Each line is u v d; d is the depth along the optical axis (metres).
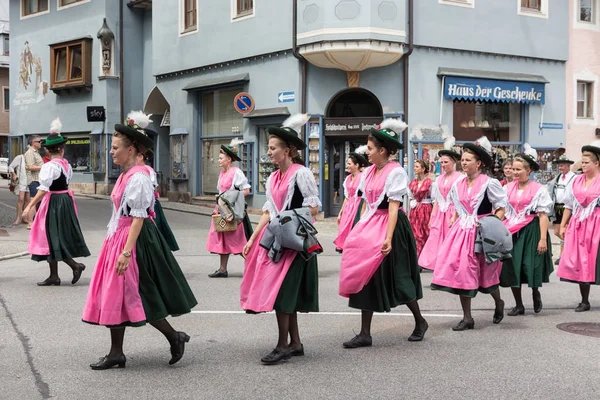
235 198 10.17
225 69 21.78
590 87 22.33
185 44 23.31
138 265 5.23
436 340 6.50
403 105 18.97
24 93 32.16
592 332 6.89
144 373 5.34
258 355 5.89
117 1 27.88
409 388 4.98
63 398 4.74
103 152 27.89
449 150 9.20
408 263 6.28
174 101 24.25
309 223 5.54
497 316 7.30
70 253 9.30
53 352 5.96
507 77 20.22
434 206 9.43
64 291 8.92
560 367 5.56
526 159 7.95
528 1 20.98
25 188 16.77
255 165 20.62
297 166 5.70
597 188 8.08
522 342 6.43
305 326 7.08
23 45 31.98
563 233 8.38
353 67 18.59
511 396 4.81
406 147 18.94
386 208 6.13
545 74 21.25
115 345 5.48
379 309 6.09
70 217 9.36
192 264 11.62
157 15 24.66
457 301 8.63
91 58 28.48
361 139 19.52
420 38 18.95
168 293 5.37
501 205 6.90
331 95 19.03
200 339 6.47
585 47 21.97
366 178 6.25
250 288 5.74
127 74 27.97
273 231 5.49
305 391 4.90
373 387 5.00
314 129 19.11
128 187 5.15
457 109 19.80
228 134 22.27
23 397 4.76
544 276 7.95
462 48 19.61
